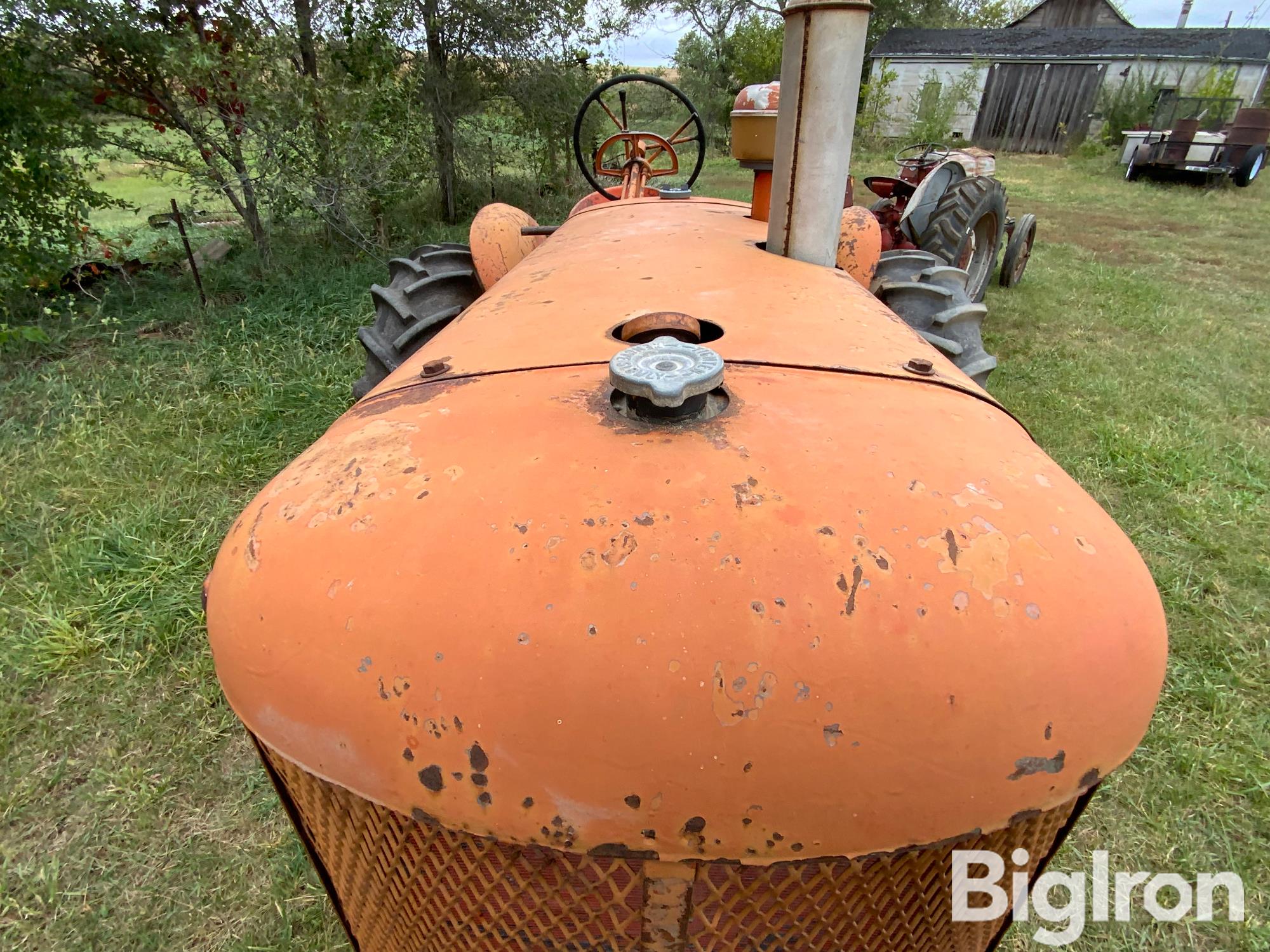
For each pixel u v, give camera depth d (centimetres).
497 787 73
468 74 813
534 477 84
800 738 70
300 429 357
